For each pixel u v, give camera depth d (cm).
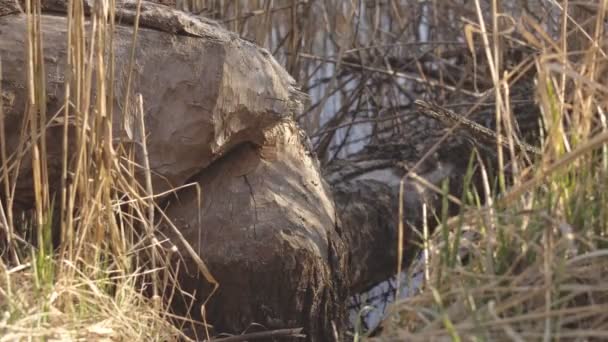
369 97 604
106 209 314
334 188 480
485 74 571
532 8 582
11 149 331
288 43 564
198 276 345
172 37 345
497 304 249
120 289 307
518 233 269
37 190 301
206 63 343
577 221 273
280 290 349
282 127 374
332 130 534
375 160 513
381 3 625
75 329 279
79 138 304
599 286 243
